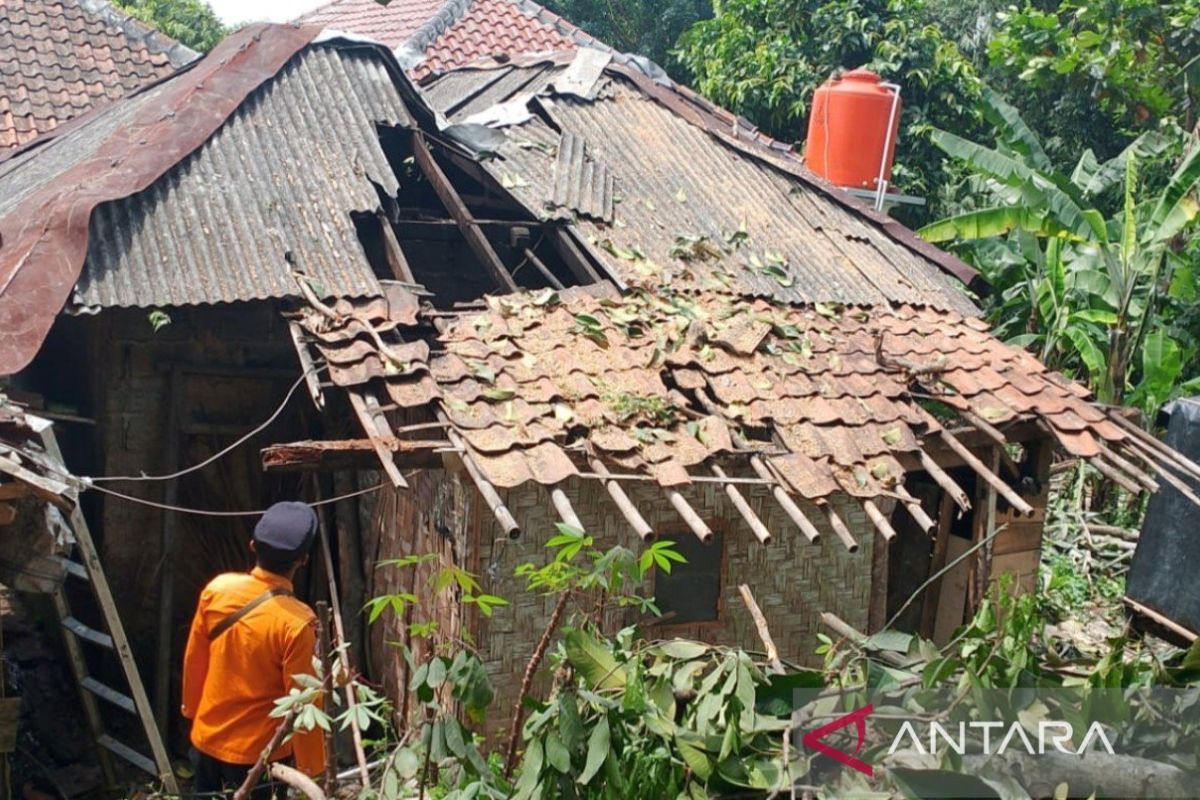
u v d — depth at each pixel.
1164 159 12.62
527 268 8.37
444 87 11.14
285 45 8.44
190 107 7.60
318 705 3.97
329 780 3.28
